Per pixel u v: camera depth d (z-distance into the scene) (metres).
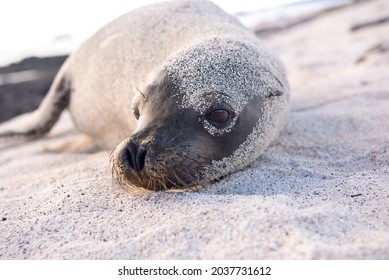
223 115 1.36
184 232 1.22
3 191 1.44
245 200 1.27
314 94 1.82
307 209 1.24
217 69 1.38
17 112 2.67
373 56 2.21
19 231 1.27
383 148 1.44
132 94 1.52
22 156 1.69
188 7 1.59
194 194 1.31
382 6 4.47
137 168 1.31
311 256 1.16
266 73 1.41
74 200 1.33
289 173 1.38
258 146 1.41
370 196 1.29
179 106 1.35
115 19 1.65
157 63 1.51
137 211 1.29
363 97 1.71
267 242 1.19
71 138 1.81
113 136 1.61
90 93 1.62
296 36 3.96
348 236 1.19
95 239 1.24
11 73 4.22
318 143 1.51
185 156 1.33
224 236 1.21
